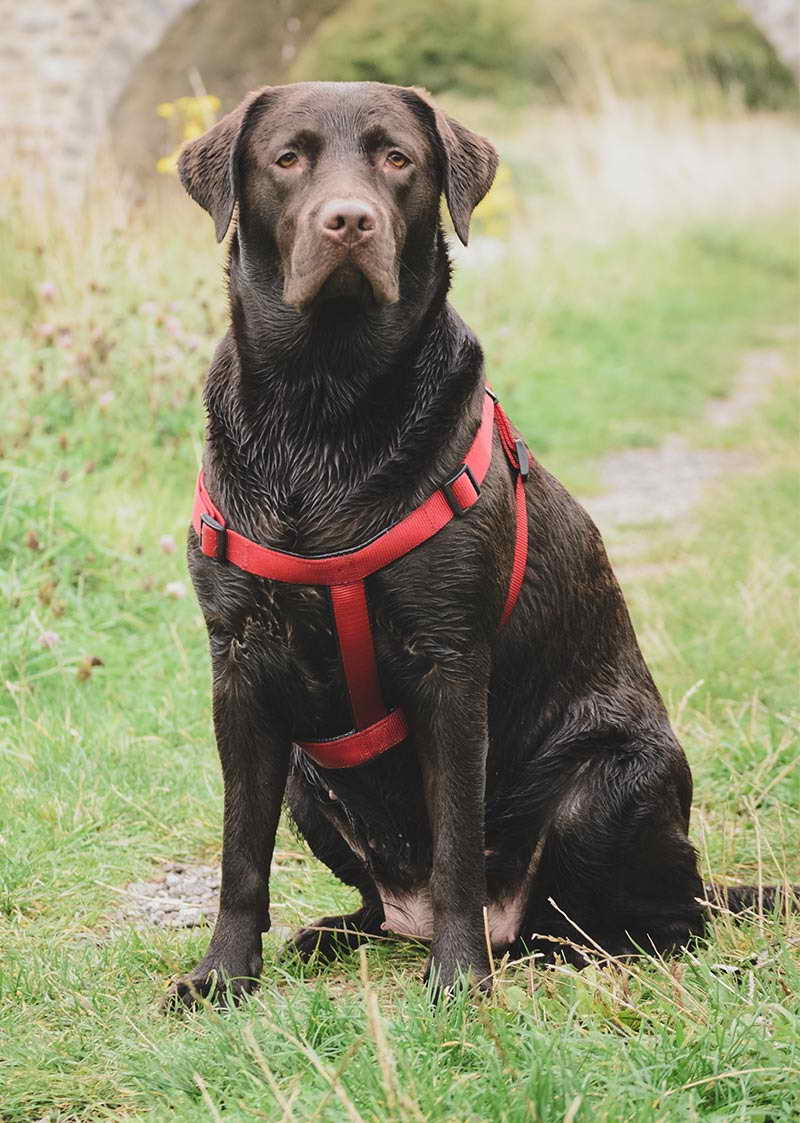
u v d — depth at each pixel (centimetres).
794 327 1465
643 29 3497
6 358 684
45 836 380
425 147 292
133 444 668
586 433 970
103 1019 276
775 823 388
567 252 1448
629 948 314
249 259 290
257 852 295
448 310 297
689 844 318
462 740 283
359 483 276
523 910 317
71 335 712
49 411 662
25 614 502
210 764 433
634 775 312
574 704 319
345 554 273
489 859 319
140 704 469
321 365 278
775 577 557
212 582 288
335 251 266
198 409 704
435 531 275
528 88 3359
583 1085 221
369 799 306
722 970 283
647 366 1182
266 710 295
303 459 279
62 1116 244
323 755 299
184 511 630
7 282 771
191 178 300
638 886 313
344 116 285
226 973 287
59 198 846
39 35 1680
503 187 1368
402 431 278
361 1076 230
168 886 367
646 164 1783
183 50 1678
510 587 299
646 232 1678
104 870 368
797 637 505
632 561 679
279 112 289
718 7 3516
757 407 1073
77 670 475
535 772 317
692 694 470
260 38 1736
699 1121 218
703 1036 237
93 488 608
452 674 282
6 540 538
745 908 318
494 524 284
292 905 348
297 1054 244
